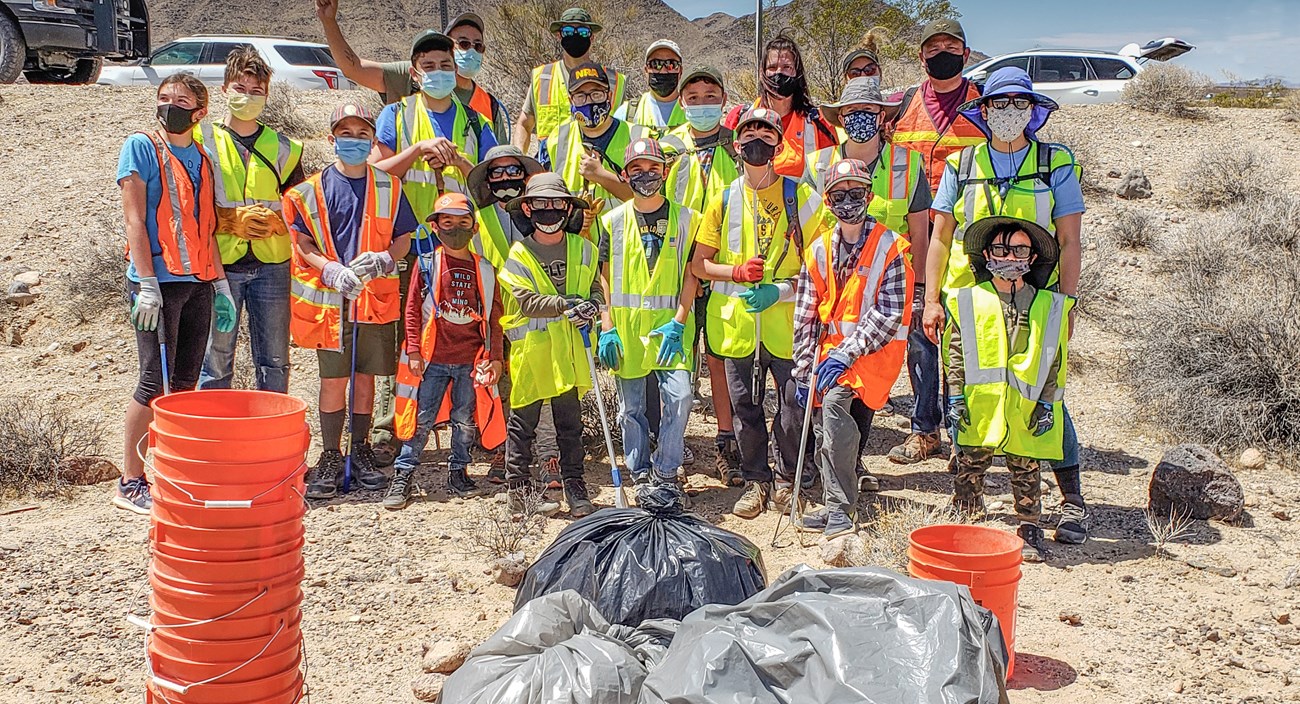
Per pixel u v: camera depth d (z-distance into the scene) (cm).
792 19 1883
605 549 407
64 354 863
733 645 301
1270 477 661
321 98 1609
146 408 585
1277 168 1320
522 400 602
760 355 604
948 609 299
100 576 511
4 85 1523
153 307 561
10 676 422
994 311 546
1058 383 541
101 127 1345
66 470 650
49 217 1080
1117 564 537
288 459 340
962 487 577
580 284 595
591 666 319
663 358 592
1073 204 551
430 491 645
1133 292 1002
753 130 574
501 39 1697
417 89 723
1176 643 454
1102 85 1853
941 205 575
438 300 616
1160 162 1400
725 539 416
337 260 625
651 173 579
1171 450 607
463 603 497
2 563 520
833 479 565
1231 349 745
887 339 555
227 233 608
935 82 688
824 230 587
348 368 641
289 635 351
